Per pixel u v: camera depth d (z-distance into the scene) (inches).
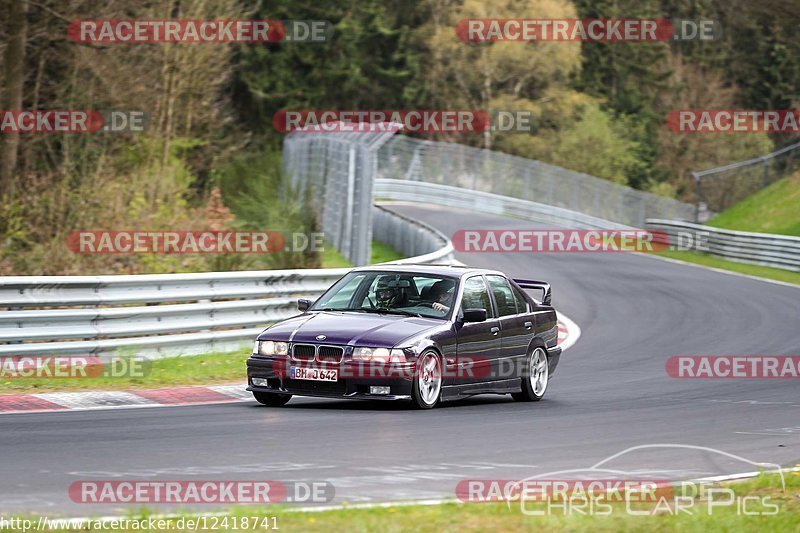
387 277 1398.9
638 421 1274.6
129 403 1274.6
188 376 1482.5
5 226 2549.2
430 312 1348.4
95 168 3164.4
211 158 4259.4
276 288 1835.6
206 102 4220.0
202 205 3270.2
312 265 2723.9
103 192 2704.2
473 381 1360.7
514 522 723.4
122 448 976.3
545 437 1125.1
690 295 3176.7
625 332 2411.4
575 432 1169.4
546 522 725.3
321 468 912.9
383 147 6427.2
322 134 3843.5
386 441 1058.7
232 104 6722.4
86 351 1525.6
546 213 6230.3
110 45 3663.9
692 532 727.1
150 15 3880.4
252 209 3036.4
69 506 749.9
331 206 3472.0
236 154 4333.2
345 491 824.3
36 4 3125.0
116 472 870.4
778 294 3240.7
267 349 1282.0
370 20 7564.0
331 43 6934.1
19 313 1456.7
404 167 6456.7
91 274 2391.7
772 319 2669.8
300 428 1119.6
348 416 1221.1
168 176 3056.1
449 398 1327.5
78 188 2726.4
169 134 3774.6
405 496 813.9
